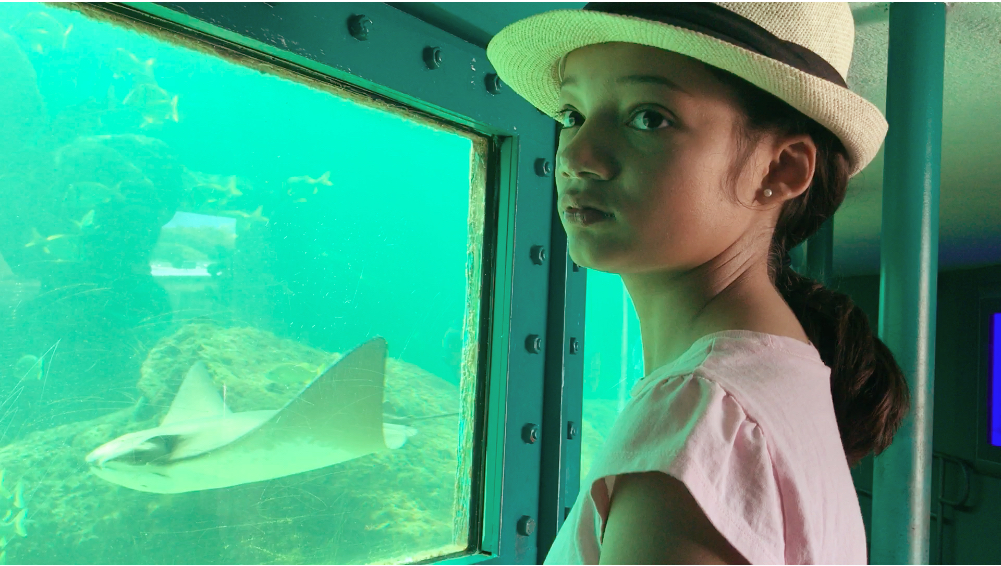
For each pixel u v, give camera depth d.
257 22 1.13
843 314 0.67
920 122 1.51
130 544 1.19
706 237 0.55
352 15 1.28
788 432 0.47
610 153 0.56
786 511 0.44
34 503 1.10
